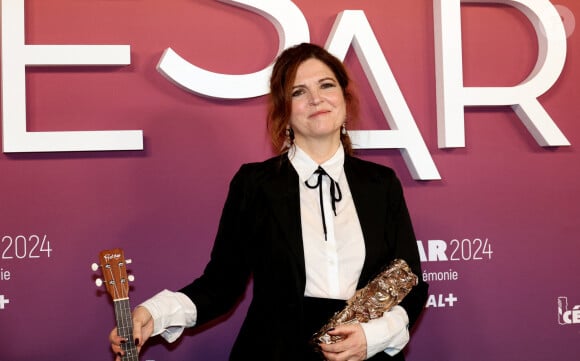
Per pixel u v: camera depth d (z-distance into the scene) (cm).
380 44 260
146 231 243
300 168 197
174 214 245
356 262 188
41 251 236
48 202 237
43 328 235
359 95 257
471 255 264
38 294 235
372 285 184
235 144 249
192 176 246
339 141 204
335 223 191
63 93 239
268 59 253
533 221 269
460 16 260
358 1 260
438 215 262
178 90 246
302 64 197
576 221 272
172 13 246
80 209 239
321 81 195
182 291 200
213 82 241
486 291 264
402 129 252
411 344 258
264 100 251
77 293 238
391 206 199
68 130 238
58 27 239
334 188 194
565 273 271
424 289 196
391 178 203
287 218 189
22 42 231
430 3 264
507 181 267
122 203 241
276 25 250
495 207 266
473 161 265
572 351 270
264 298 190
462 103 256
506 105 264
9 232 234
